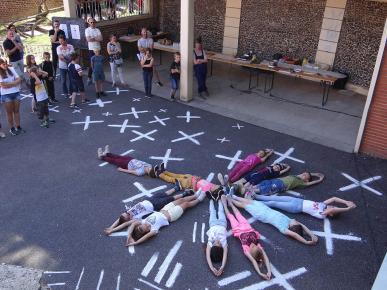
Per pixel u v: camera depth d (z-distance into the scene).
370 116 7.63
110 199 6.41
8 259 5.18
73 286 4.79
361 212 6.25
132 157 7.67
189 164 7.46
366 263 5.24
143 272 5.01
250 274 5.00
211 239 5.34
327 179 7.08
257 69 11.98
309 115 9.69
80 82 9.90
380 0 9.06
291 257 5.30
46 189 6.64
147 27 14.63
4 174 7.04
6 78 8.04
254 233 5.46
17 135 8.47
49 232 5.67
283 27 11.82
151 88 11.05
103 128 8.87
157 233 5.66
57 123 9.07
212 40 13.73
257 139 8.45
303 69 10.57
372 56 10.38
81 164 7.40
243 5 12.45
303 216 6.12
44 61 9.75
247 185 6.45
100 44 12.69
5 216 5.97
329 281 4.94
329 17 10.73
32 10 18.30
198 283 4.86
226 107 10.09
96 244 5.45
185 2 9.16
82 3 12.34
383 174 7.28
